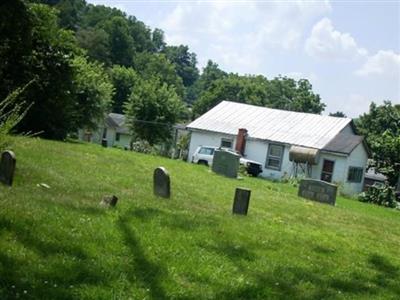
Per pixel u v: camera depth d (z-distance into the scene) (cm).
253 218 1364
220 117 5166
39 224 839
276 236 1146
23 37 3148
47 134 3438
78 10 12788
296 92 12219
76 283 654
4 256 688
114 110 10125
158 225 1005
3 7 3031
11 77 3209
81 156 2286
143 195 1416
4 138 1375
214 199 1686
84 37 11338
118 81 10225
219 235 1027
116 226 934
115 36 12362
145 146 5819
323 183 2517
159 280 719
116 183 1617
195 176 2533
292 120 5034
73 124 3922
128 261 768
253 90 11375
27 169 1481
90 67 5078
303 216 1697
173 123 6241
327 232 1409
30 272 657
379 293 875
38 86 3269
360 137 4575
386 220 2205
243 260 895
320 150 4400
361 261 1098
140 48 15675
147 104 6141
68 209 1001
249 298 730
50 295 608
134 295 654
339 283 885
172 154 5616
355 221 1884
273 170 4628
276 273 862
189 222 1084
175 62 18275
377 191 3831
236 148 4762
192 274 773
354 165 4531
